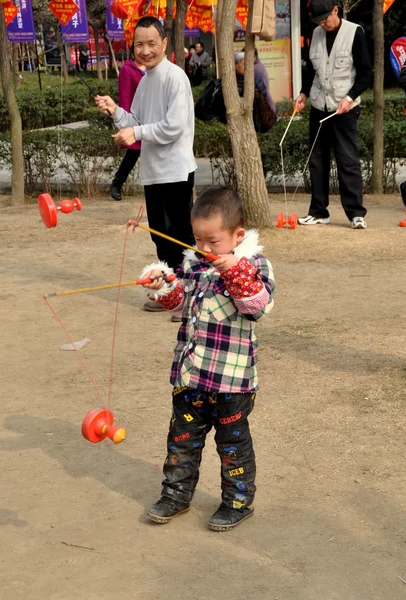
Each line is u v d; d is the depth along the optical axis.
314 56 9.08
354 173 9.19
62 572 3.15
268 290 3.28
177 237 6.23
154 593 2.99
